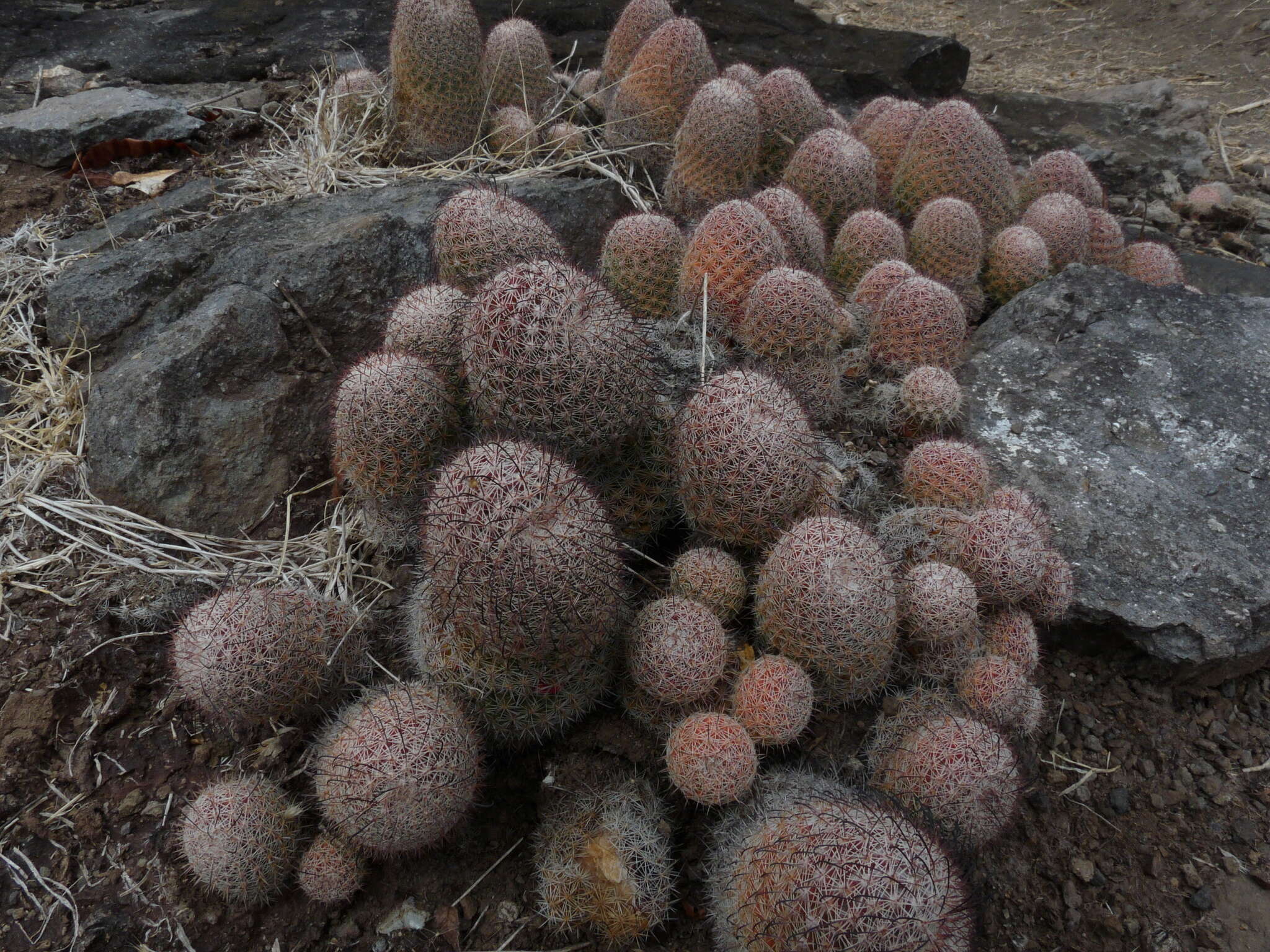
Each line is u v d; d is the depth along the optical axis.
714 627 0.39
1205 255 0.87
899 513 0.46
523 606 0.32
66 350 0.56
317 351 0.55
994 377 0.60
